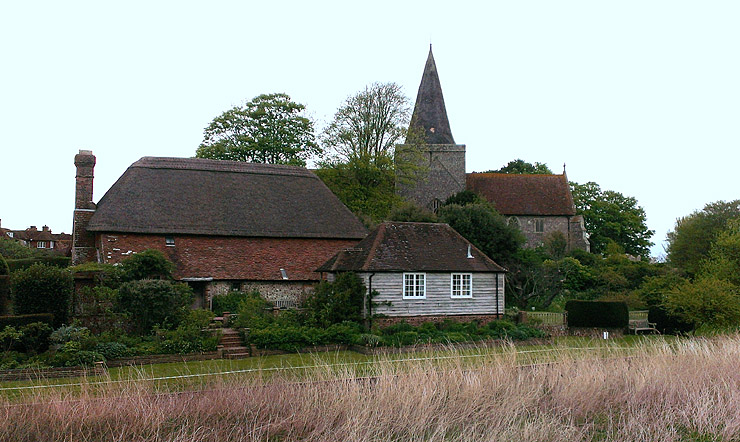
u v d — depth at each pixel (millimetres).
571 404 11648
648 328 28922
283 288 33719
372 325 26031
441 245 29078
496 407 11312
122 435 9742
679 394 11945
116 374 18078
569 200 60219
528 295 40594
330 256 35250
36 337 20516
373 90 50906
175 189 34438
